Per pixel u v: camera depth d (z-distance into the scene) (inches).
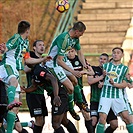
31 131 1615.4
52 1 2340.1
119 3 2305.6
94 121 1384.1
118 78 1305.4
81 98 1315.2
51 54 1219.9
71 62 1374.3
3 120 1245.1
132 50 2129.7
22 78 1737.2
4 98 1178.0
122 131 1590.8
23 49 1217.4
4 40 2212.1
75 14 2277.3
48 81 1225.4
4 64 1199.6
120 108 1298.0
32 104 1312.7
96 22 2234.3
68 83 1222.3
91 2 2321.6
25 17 2258.9
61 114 1221.1
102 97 1305.4
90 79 1341.0
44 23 2267.5
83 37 2176.4
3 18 2244.1
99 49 2134.6
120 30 2207.2
